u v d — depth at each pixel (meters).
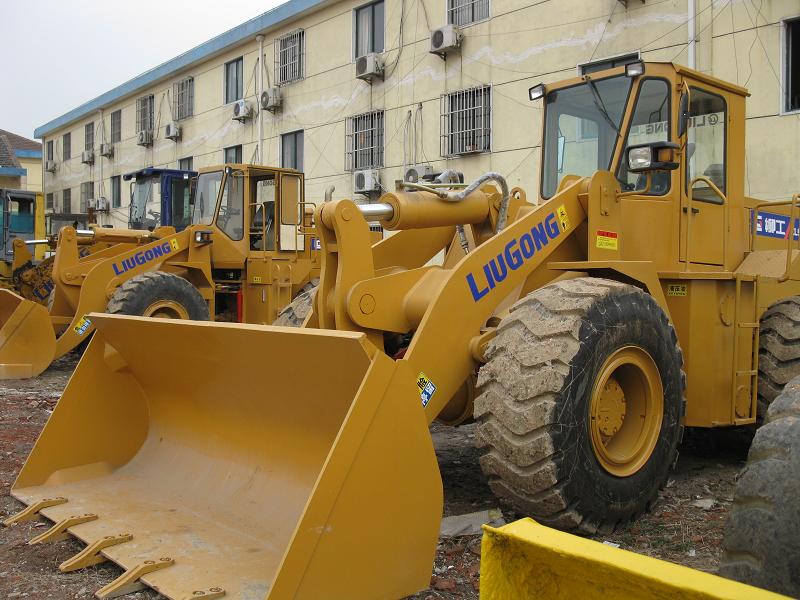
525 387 3.33
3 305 9.92
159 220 12.25
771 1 9.92
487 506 4.08
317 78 17.78
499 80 13.66
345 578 2.69
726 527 2.25
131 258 9.72
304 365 3.16
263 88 19.38
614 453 3.74
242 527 3.42
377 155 16.31
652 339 3.82
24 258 12.56
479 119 14.12
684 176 4.66
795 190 9.77
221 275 10.87
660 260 4.56
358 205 3.99
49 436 4.13
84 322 9.48
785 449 2.20
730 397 4.62
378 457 2.80
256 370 3.45
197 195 10.71
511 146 13.49
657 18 11.22
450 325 3.61
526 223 3.98
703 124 4.95
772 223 5.77
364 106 16.48
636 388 3.85
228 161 21.11
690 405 4.47
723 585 1.42
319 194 17.83
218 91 21.31
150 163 25.05
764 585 2.10
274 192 10.39
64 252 10.03
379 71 15.89
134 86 25.12
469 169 14.30
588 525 3.48
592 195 4.15
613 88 4.73
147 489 4.02
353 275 3.72
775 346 4.80
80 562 3.15
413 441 2.91
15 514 3.77
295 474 3.47
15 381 8.98
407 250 4.78
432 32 14.58
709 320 4.49
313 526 2.61
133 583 2.92
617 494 3.60
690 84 4.75
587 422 3.44
